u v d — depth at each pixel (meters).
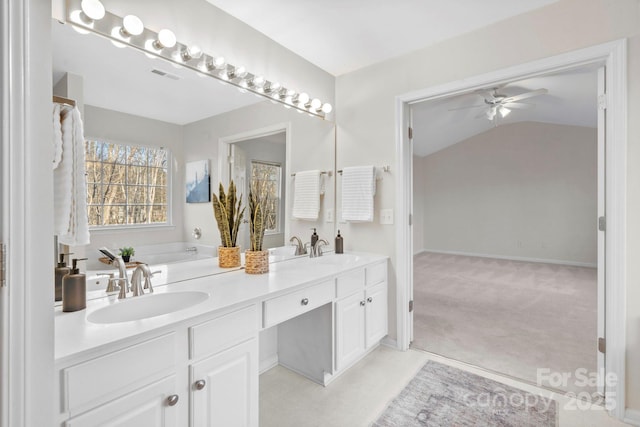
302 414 1.68
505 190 6.79
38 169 0.76
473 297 3.84
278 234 2.31
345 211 2.63
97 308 1.21
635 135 1.61
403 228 2.43
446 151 7.51
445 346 2.48
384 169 2.52
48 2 0.78
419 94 2.35
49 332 0.78
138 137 1.55
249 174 2.09
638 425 1.60
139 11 1.56
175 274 1.69
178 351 1.11
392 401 1.79
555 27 1.84
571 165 6.12
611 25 1.68
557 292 4.07
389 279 2.49
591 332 2.75
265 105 2.21
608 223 1.70
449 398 1.81
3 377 0.70
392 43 2.30
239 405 1.32
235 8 1.93
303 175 2.50
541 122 6.38
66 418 0.86
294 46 2.35
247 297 1.37
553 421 1.62
